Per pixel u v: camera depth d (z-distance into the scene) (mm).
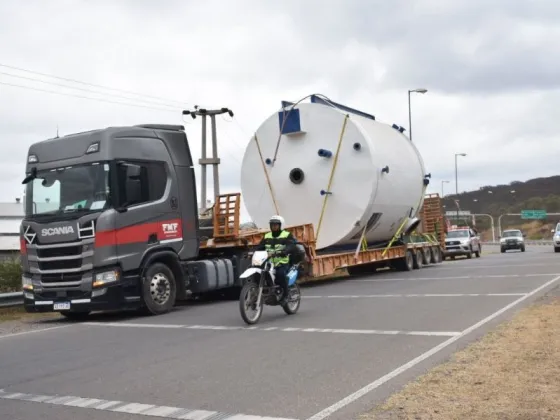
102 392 6645
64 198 12688
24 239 12930
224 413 5707
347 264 19953
